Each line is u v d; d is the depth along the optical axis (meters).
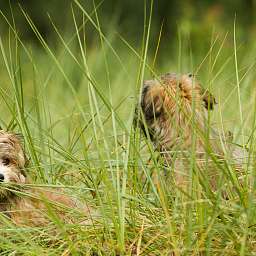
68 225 10.21
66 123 15.57
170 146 12.16
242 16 33.84
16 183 10.87
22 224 11.12
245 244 9.52
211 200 9.97
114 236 10.18
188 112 12.07
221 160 10.92
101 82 22.59
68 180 12.00
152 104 12.40
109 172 11.52
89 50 29.95
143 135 12.68
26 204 11.30
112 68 23.83
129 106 15.12
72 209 10.65
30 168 11.51
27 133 11.72
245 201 9.97
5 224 10.88
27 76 24.48
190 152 10.63
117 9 35.50
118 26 34.69
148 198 11.17
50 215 10.22
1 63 27.59
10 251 10.21
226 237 9.77
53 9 36.62
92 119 11.17
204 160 11.07
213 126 12.73
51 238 10.20
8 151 11.29
